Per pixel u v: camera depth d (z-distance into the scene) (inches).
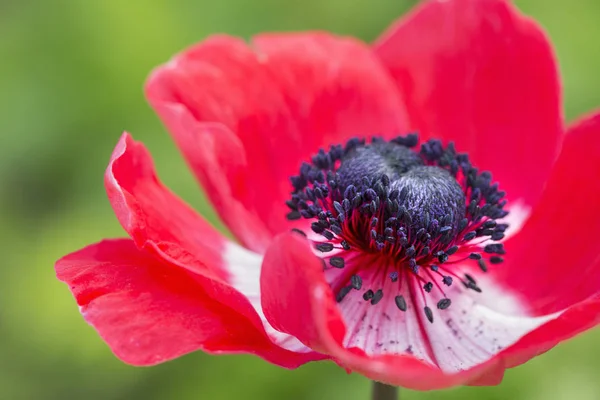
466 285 7.3
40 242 9.1
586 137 7.6
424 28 8.1
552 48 7.7
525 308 7.4
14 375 9.3
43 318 9.0
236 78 7.9
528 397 8.6
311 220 7.7
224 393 8.8
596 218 7.5
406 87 8.2
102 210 9.1
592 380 8.6
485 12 7.9
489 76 8.0
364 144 7.6
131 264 6.9
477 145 8.0
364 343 7.1
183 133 7.4
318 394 8.7
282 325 6.6
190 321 6.7
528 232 7.7
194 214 7.5
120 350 6.5
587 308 6.4
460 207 7.3
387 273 7.4
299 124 8.0
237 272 7.4
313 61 8.1
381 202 7.2
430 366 6.6
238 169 7.6
